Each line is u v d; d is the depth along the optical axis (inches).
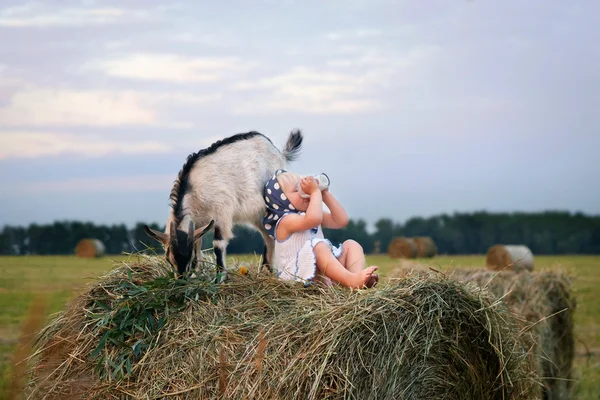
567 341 381.7
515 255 740.7
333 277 220.2
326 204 249.1
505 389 202.2
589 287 840.3
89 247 1295.5
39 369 205.2
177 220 272.8
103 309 210.2
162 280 213.5
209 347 190.9
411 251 1195.3
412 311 186.1
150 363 194.5
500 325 199.2
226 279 218.5
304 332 184.1
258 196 300.5
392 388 182.1
